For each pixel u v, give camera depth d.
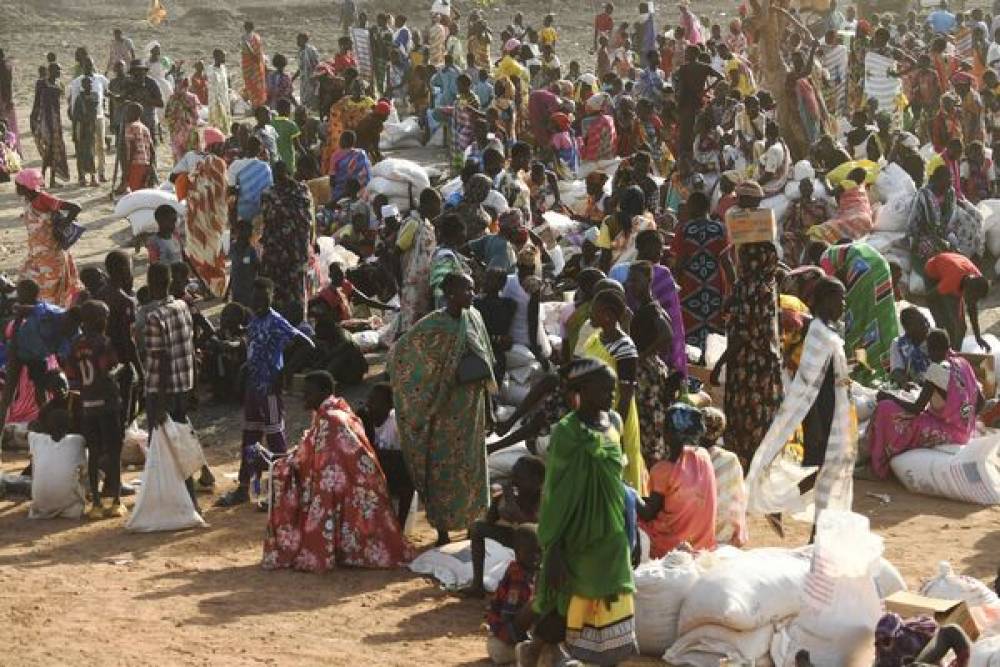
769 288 13.73
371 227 22.20
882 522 13.71
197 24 51.97
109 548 13.02
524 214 20.61
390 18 39.03
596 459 8.98
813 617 9.93
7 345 15.84
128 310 14.30
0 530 13.62
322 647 10.49
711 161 24.19
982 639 9.50
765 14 26.91
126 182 27.98
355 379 17.75
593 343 11.91
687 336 16.86
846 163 22.31
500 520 11.52
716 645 10.04
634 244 17.17
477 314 12.88
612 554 9.05
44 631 10.78
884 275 16.72
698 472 11.59
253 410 14.35
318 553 12.27
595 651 9.13
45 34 50.03
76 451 13.94
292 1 55.03
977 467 14.16
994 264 22.33
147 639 10.61
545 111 27.77
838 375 12.21
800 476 12.62
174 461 13.52
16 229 26.39
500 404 15.57
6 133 32.44
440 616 11.22
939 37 31.88
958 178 22.98
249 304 19.34
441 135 31.25
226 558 12.73
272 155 24.89
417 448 12.70
